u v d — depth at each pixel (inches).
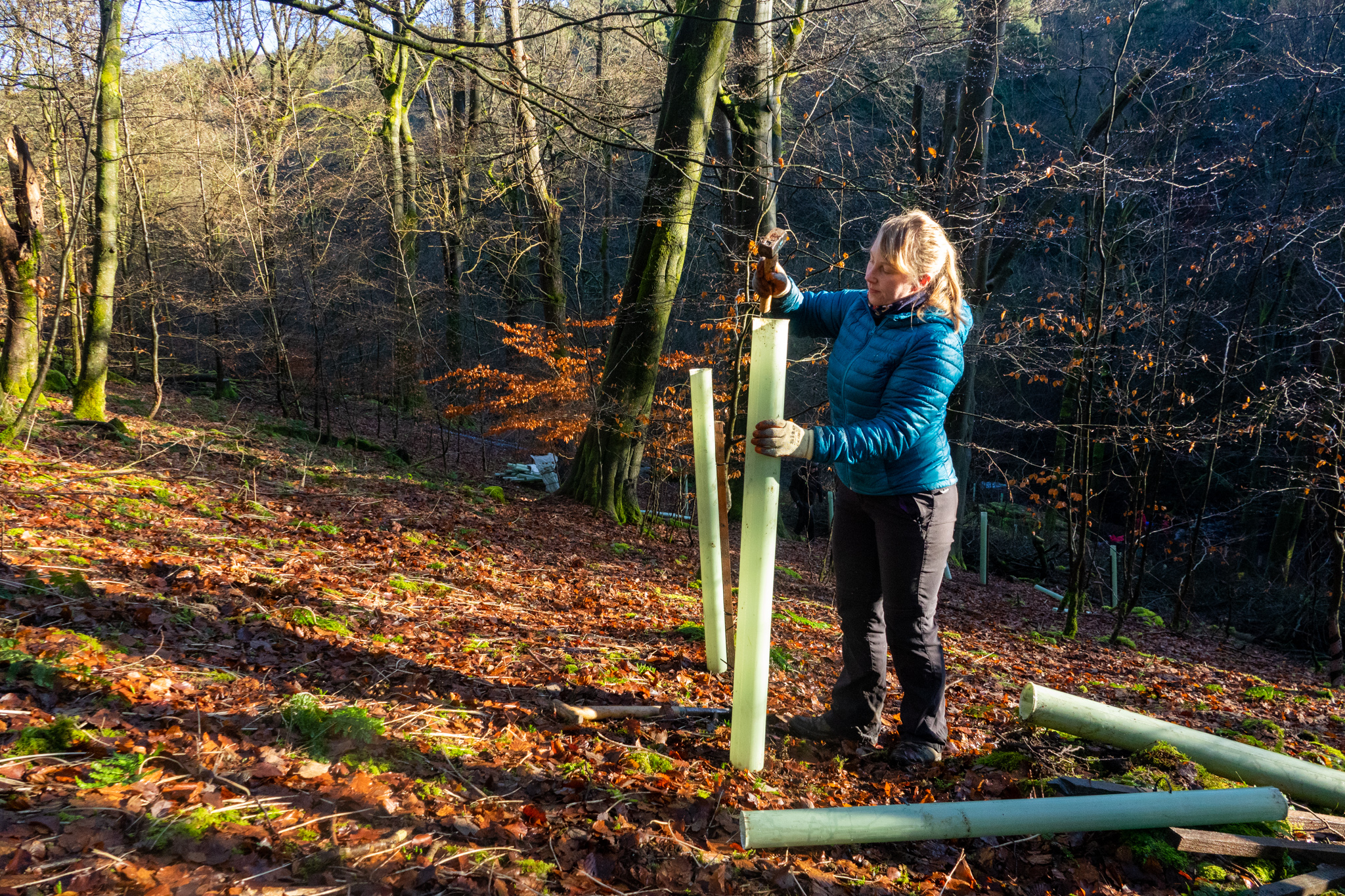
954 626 329.4
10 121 502.9
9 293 340.8
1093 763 107.3
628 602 239.9
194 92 543.2
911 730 110.9
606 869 77.9
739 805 93.1
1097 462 607.2
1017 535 685.9
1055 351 491.8
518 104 555.5
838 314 112.0
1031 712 108.3
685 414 462.9
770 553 94.6
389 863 72.9
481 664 141.3
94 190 364.5
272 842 73.3
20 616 121.6
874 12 454.3
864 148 566.9
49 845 67.4
